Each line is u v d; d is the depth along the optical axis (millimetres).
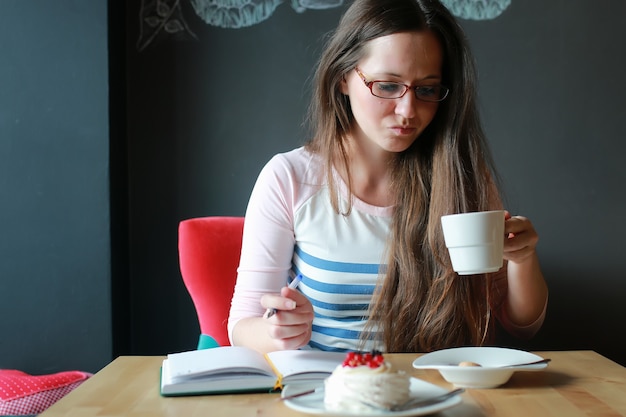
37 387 1963
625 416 888
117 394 1019
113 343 2199
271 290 1499
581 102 2268
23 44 2186
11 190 2191
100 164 2186
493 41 2266
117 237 2244
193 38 2307
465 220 1046
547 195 2273
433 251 1471
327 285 1499
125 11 2320
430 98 1391
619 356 2264
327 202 1537
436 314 1474
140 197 2332
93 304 2189
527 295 1509
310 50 2289
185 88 2314
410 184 1527
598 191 2271
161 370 1138
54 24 2186
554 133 2273
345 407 858
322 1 2283
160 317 2332
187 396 1007
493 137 2275
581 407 928
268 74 2299
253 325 1338
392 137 1383
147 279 2334
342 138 1539
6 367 2189
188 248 1783
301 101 2295
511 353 1146
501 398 973
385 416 808
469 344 1515
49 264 2191
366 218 1523
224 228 1820
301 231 1531
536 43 2266
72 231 2184
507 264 1597
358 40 1398
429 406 851
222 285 1784
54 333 2191
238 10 2299
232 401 980
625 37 2260
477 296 1508
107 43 2178
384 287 1467
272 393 1024
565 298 2275
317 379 1052
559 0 2260
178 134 2314
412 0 1382
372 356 899
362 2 1429
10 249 2193
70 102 2184
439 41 1398
